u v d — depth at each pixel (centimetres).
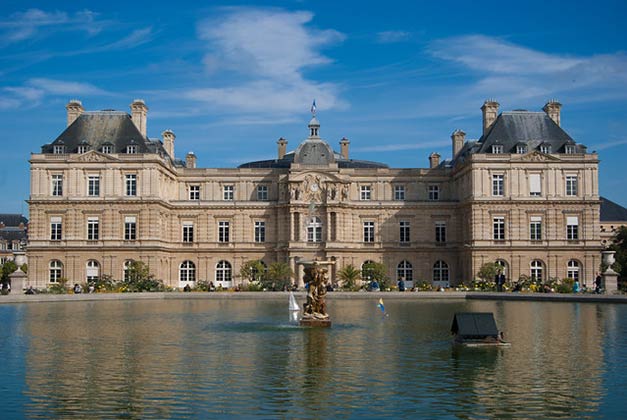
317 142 12194
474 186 11144
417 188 12562
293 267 11712
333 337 4453
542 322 5306
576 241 11100
